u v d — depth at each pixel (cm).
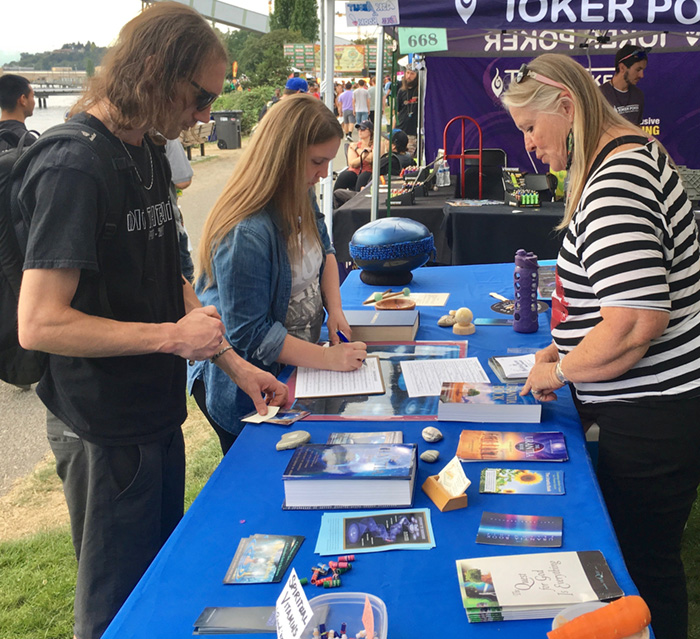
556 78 149
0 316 133
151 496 150
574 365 146
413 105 855
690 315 145
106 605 149
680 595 163
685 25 308
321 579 103
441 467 137
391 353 204
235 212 175
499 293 272
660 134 616
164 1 126
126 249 135
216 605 100
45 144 121
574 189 152
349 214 451
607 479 157
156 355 146
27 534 270
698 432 147
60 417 142
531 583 98
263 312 179
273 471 140
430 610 96
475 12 317
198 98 126
